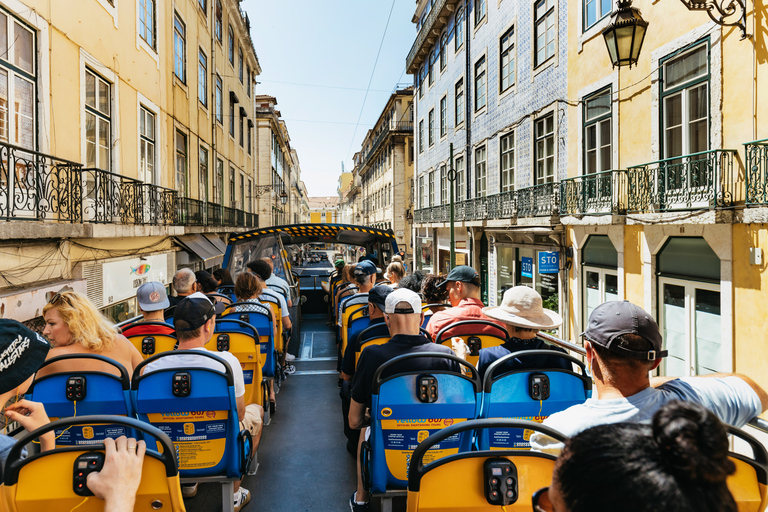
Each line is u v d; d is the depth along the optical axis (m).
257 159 36.34
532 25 15.03
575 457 0.80
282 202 47.62
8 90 6.58
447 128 25.17
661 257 9.34
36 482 1.69
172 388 2.73
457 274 4.57
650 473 0.70
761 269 7.03
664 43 9.12
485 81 19.62
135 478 1.63
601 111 11.36
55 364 2.87
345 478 3.76
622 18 7.64
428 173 29.23
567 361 2.78
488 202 18.34
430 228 27.94
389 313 2.88
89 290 8.59
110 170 9.86
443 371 2.58
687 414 0.75
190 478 2.82
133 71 10.93
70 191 7.40
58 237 7.49
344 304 5.80
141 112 11.63
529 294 2.96
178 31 14.63
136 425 1.76
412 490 1.69
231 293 7.65
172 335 4.18
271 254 10.27
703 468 0.70
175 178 14.00
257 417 3.63
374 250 12.38
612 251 10.92
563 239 12.97
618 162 10.51
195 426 2.79
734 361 7.51
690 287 8.58
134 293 10.70
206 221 17.12
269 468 3.93
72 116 8.20
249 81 29.45
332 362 7.69
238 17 23.77
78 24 8.43
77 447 1.67
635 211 9.66
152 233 11.18
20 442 1.68
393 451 2.62
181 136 15.05
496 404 2.65
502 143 18.06
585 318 12.19
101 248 9.26
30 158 7.06
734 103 7.57
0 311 5.84
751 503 1.60
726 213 7.46
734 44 7.55
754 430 6.16
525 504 1.68
